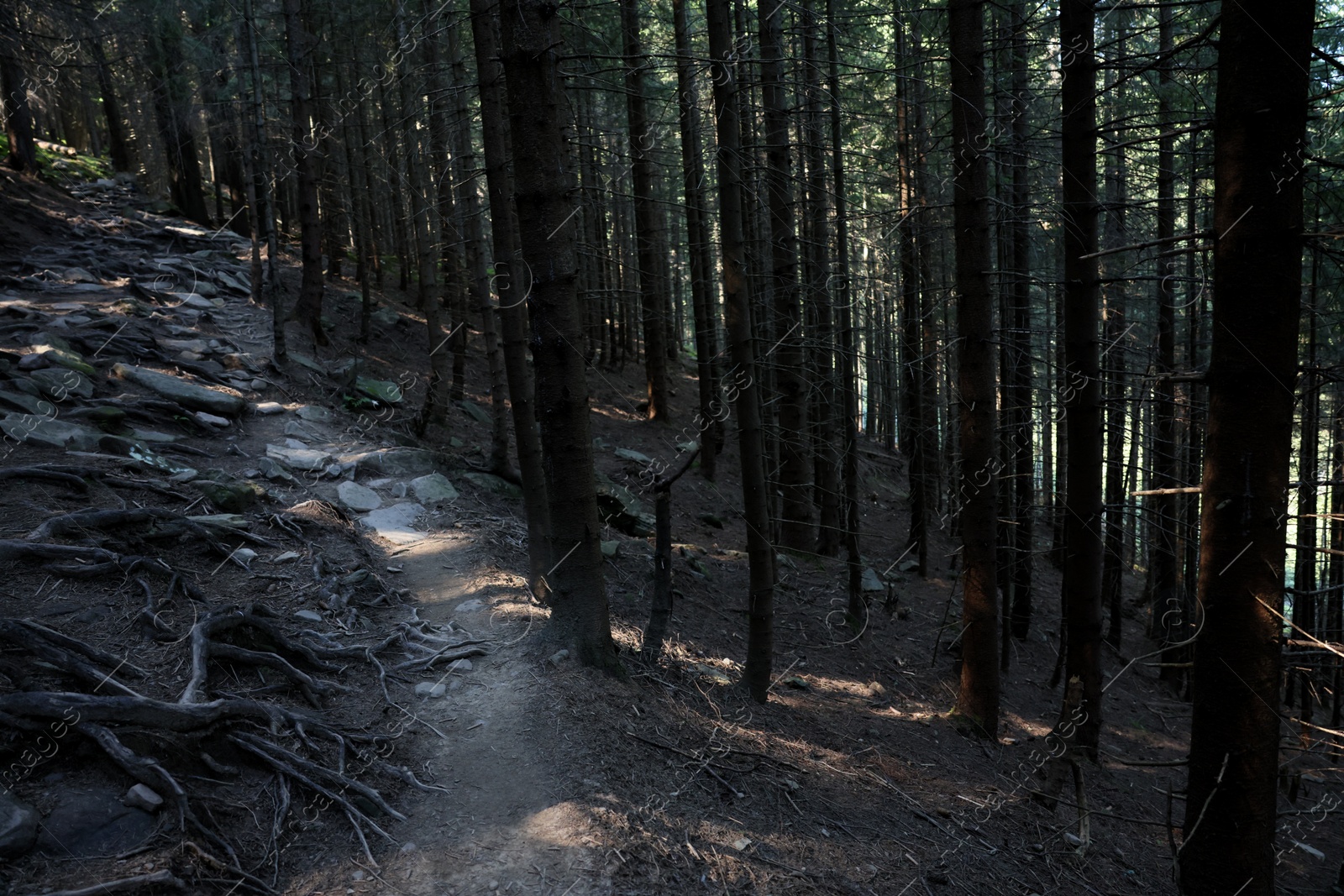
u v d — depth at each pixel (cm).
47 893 313
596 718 521
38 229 1606
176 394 956
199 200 2239
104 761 380
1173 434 1128
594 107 1805
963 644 794
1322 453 1415
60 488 623
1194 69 548
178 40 1698
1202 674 404
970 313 714
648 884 396
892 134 1347
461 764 469
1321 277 791
